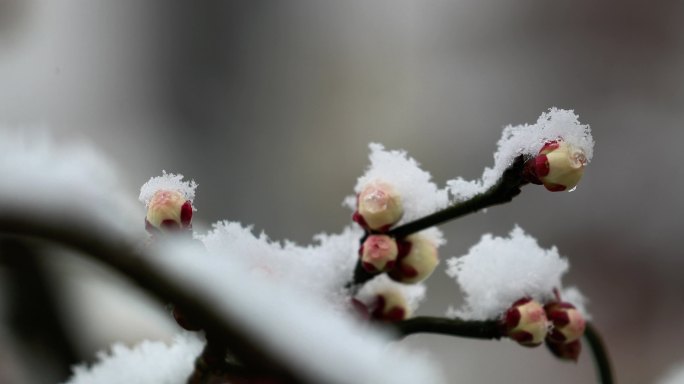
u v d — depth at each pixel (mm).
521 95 2324
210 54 2121
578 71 2344
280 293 400
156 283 399
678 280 1936
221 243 449
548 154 439
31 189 399
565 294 495
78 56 1848
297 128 2168
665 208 2039
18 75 1694
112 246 399
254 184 1983
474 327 463
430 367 398
